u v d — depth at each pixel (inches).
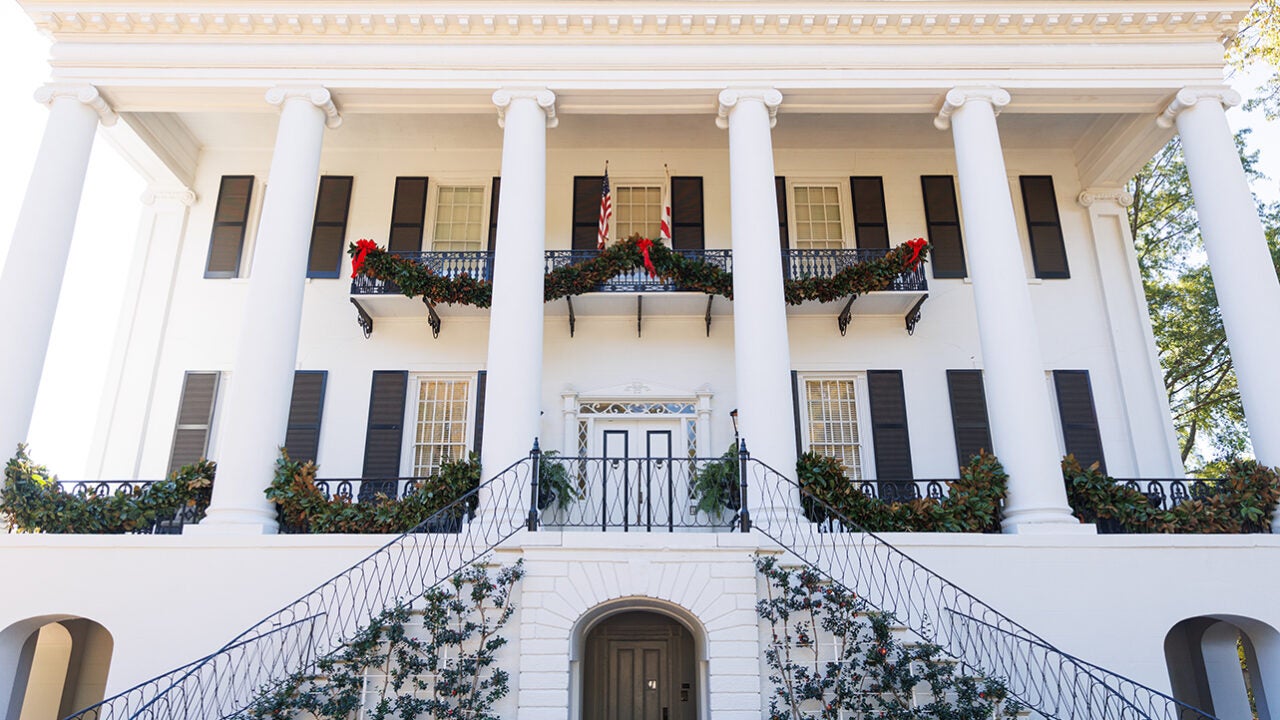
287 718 306.2
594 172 592.7
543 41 469.4
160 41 464.8
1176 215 799.1
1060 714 346.6
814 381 555.8
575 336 554.3
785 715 323.6
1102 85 464.1
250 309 416.8
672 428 542.0
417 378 548.4
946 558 367.9
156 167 560.4
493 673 334.0
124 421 532.1
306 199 443.8
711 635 339.3
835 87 463.2
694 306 541.6
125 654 351.3
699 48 469.4
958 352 551.8
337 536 366.0
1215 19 466.9
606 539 350.9
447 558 361.4
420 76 461.4
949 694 327.6
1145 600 364.2
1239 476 402.6
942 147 597.6
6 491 384.5
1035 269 568.1
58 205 436.5
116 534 371.6
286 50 464.4
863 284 509.0
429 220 578.9
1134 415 537.6
